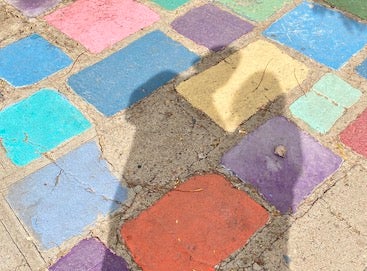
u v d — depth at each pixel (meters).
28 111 2.76
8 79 2.95
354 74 2.93
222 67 2.97
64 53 3.09
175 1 3.44
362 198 2.35
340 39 3.14
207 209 2.30
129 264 2.14
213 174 2.44
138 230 2.24
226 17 3.31
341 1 3.40
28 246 2.21
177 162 2.50
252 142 2.57
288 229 2.23
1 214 2.31
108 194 2.38
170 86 2.87
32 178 2.44
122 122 2.69
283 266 2.12
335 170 2.46
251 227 2.24
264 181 2.41
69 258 2.16
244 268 2.12
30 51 3.11
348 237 2.21
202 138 2.60
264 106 2.75
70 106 2.78
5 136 2.63
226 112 2.72
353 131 2.63
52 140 2.61
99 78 2.93
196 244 2.19
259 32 3.20
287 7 3.37
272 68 2.96
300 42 3.12
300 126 2.65
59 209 2.33
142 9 3.38
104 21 3.29
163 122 2.68
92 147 2.57
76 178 2.44
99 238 2.22
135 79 2.91
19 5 3.44
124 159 2.52
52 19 3.32
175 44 3.12
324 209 2.31
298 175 2.43
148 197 2.36
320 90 2.83
